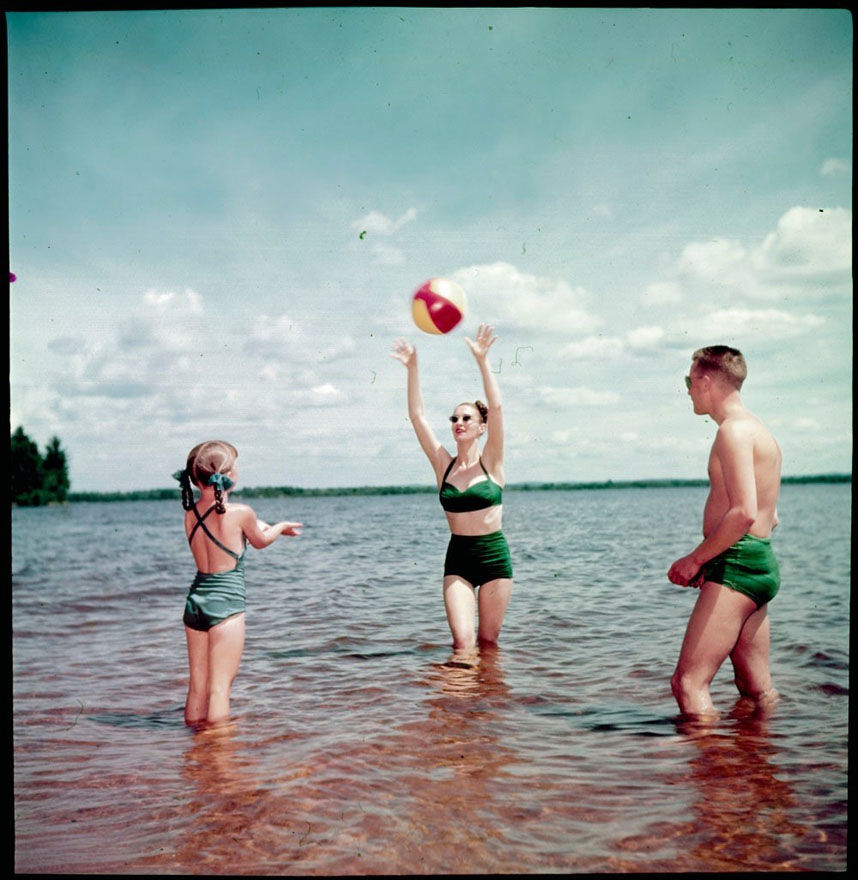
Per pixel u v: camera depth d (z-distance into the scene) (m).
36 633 7.12
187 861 2.77
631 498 40.72
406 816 3.07
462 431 6.25
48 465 43.72
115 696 5.09
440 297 5.87
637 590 8.73
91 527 24.62
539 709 4.48
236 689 5.02
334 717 4.38
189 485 4.61
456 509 6.18
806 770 3.47
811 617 6.87
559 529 17.38
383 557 12.43
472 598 6.19
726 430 4.15
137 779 3.56
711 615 4.23
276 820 3.06
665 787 3.31
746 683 4.58
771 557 4.30
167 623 7.55
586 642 6.22
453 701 4.63
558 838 2.87
